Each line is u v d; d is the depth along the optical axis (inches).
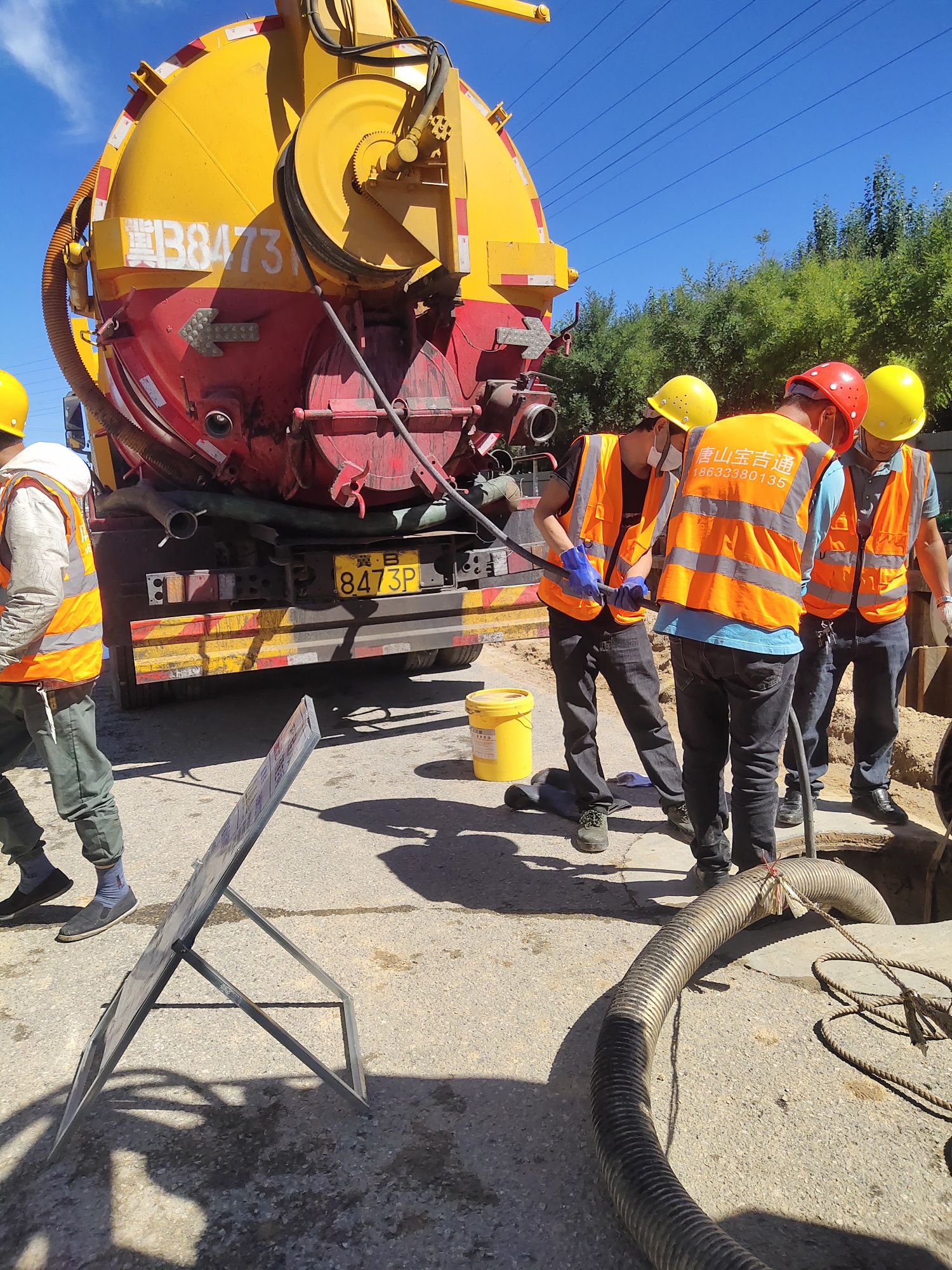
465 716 240.8
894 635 152.8
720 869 128.0
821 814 160.1
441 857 149.6
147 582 195.9
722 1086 90.1
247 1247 73.3
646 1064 83.6
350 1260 71.8
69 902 139.0
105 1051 87.1
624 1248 72.2
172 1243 73.9
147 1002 80.4
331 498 190.1
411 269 171.9
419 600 211.8
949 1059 93.7
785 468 109.7
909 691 234.7
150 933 127.9
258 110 175.9
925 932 117.2
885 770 157.2
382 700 261.0
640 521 145.3
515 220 201.9
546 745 211.0
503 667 303.0
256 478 200.2
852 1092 88.9
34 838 133.0
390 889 138.2
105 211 176.4
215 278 175.3
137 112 177.9
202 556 208.1
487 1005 105.6
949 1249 71.1
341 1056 96.9
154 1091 92.4
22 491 114.7
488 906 131.1
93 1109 89.9
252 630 197.3
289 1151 83.6
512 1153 82.5
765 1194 76.6
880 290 854.5
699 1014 102.0
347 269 167.8
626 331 1061.8
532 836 156.9
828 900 114.0
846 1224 73.5
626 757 199.0
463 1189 78.7
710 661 114.0
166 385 184.7
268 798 78.5
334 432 181.0
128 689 248.8
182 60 176.9
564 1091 90.4
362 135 165.5
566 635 148.3
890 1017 99.6
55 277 199.2
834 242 1208.8
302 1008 106.6
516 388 204.1
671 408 129.7
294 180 162.7
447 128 160.2
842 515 148.3
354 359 174.6
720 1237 63.2
